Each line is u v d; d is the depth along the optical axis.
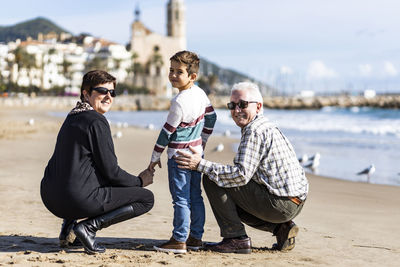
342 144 19.12
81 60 137.62
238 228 4.17
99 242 4.35
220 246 4.17
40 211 5.73
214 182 4.07
